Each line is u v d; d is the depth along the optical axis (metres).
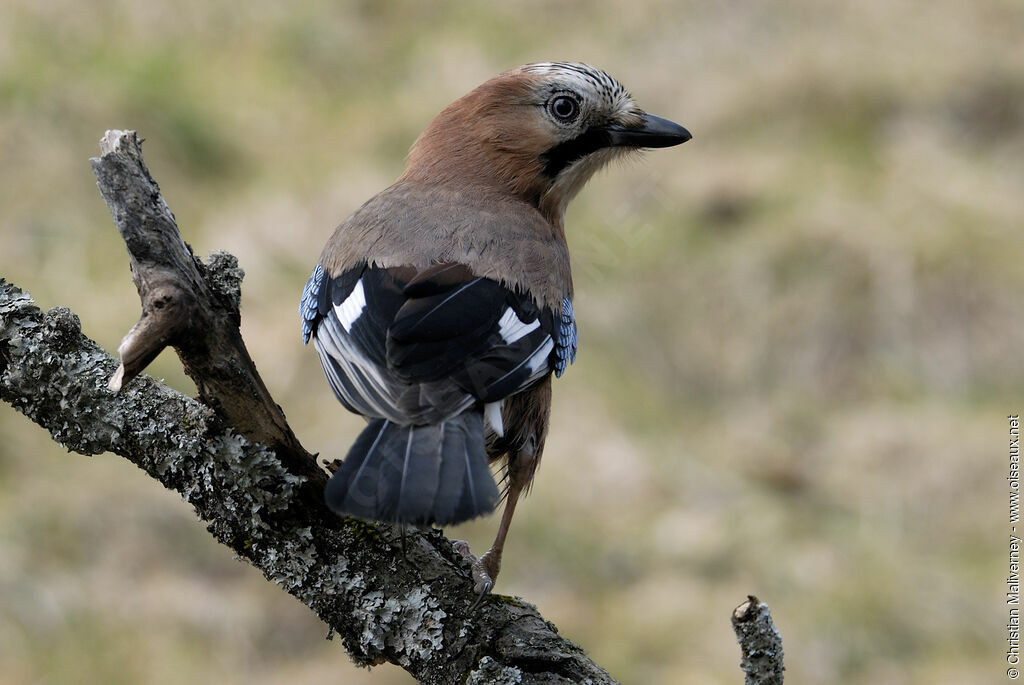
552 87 7.46
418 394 5.45
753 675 5.11
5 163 14.89
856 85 17.25
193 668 10.85
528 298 6.27
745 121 17.16
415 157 7.54
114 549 11.66
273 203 15.52
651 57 18.44
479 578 5.58
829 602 11.77
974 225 15.28
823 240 14.98
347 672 10.89
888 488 12.99
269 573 5.32
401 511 4.98
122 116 15.86
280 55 18.33
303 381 13.54
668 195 15.00
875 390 14.16
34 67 15.96
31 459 12.20
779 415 13.91
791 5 19.06
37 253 14.27
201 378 5.04
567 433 13.33
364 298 6.00
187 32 18.17
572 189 7.81
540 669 5.35
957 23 18.59
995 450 13.16
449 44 18.83
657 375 14.23
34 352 5.25
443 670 5.32
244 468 5.17
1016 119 17.20
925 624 11.59
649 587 11.91
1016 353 14.32
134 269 4.89
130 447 5.23
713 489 12.92
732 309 14.58
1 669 10.62
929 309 14.53
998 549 12.34
